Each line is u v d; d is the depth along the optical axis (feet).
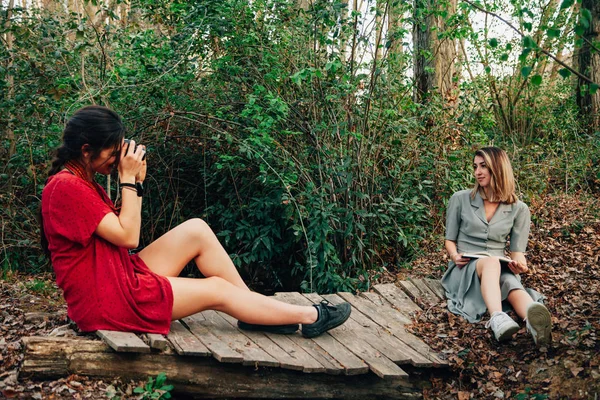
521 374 10.52
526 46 8.67
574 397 9.62
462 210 13.38
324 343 10.87
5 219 17.89
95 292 9.09
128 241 9.08
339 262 15.52
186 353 9.18
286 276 18.65
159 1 17.87
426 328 12.28
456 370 10.89
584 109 26.45
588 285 13.25
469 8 17.58
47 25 16.51
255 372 9.79
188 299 9.71
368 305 13.28
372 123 17.43
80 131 8.94
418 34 23.93
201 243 10.23
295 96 16.19
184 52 16.14
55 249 9.08
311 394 10.05
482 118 22.65
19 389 8.30
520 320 12.10
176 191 18.19
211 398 9.55
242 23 16.30
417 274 16.35
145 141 16.84
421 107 20.03
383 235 17.51
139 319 9.30
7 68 16.47
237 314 10.28
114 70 15.61
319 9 15.46
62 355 8.71
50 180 9.09
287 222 16.10
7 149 18.31
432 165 19.03
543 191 21.16
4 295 13.92
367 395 10.39
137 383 8.98
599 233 16.99
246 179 17.17
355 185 16.44
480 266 12.29
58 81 15.79
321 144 15.97
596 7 25.64
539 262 15.26
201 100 16.76
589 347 10.48
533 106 27.14
